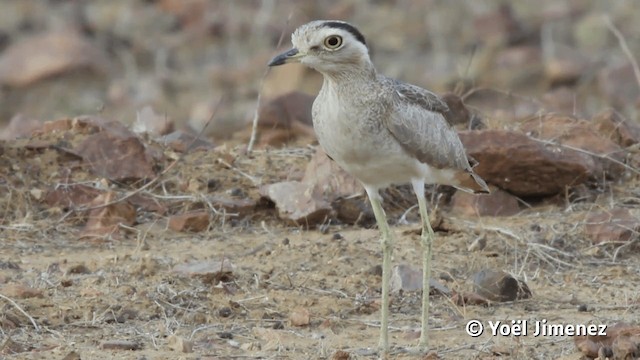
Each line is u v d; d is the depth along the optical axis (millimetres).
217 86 26031
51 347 11484
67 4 29672
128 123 21359
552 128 16422
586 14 29203
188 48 28219
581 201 15633
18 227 14742
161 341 11719
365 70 11531
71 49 26641
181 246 14430
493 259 14055
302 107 18125
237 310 12602
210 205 15242
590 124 16516
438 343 11820
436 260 13969
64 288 12984
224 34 28672
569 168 15484
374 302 12836
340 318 12492
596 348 11125
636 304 12867
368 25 28984
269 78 25469
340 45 11406
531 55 26828
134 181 15750
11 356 11156
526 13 29312
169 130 18625
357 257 13984
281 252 14109
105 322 12211
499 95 23500
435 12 29156
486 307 12875
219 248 14328
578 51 27250
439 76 25750
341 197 15203
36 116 24922
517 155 15312
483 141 15344
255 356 11359
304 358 11328
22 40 27812
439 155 11992
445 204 15633
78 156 15812
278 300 12852
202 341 11758
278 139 17953
